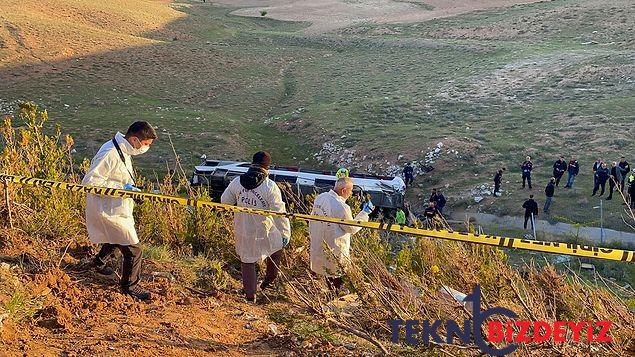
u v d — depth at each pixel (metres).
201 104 45.09
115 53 55.78
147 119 38.66
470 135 33.12
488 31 66.50
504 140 32.03
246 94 47.81
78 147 32.75
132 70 51.88
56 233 6.66
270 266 6.35
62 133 35.00
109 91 46.44
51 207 6.88
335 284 6.33
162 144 33.78
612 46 54.69
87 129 35.97
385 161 30.44
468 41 62.34
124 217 5.38
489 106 39.03
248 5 96.38
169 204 7.79
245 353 4.47
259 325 5.14
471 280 5.45
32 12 65.44
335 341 4.64
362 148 32.47
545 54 52.00
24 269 5.54
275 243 6.12
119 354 4.15
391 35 70.12
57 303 5.00
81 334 4.48
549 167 28.22
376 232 7.79
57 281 5.41
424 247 6.59
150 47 58.88
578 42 57.94
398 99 41.72
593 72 43.75
